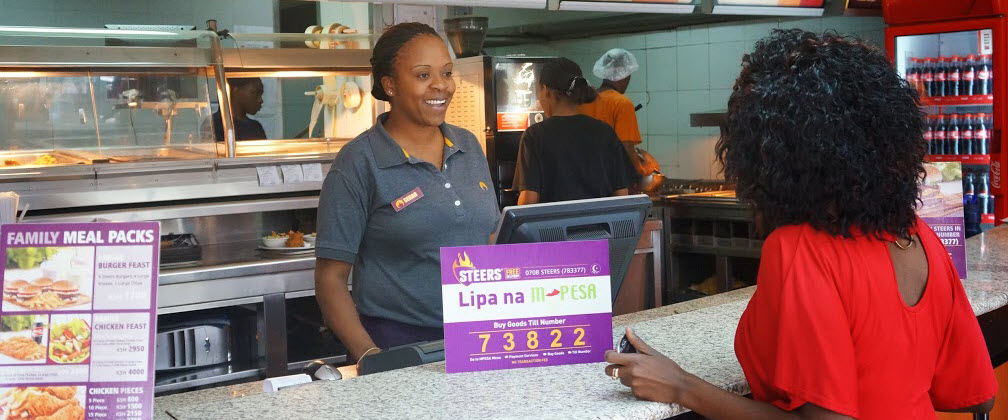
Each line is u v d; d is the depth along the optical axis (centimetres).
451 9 594
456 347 175
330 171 238
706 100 672
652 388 149
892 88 129
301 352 454
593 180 435
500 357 176
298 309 461
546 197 437
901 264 137
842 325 129
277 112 512
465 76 512
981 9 523
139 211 424
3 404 136
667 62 693
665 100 698
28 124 438
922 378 138
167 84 464
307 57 507
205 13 642
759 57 136
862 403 132
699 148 679
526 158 435
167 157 463
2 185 401
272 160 464
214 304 406
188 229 459
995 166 539
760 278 137
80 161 443
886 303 132
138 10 621
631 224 204
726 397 143
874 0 555
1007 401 276
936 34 564
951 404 150
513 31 671
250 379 420
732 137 137
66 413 137
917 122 130
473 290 175
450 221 238
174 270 399
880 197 129
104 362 138
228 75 493
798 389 129
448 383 168
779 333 131
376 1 321
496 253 176
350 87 526
